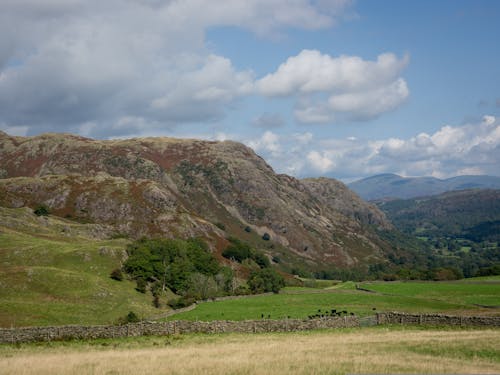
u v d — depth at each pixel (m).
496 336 51.97
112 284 121.00
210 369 34.81
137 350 47.41
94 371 34.62
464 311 97.12
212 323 62.41
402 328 65.19
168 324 60.66
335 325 67.12
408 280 196.88
